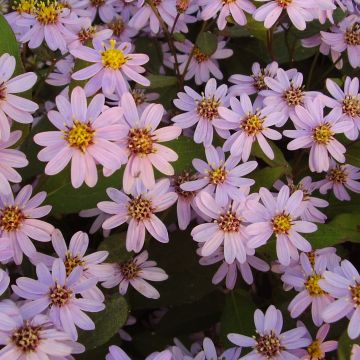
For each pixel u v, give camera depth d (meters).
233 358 0.27
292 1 0.32
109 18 0.36
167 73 0.37
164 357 0.24
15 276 0.29
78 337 0.26
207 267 0.31
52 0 0.35
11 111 0.27
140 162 0.27
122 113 0.27
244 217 0.28
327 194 0.33
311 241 0.29
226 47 0.37
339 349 0.25
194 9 0.35
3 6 0.37
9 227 0.27
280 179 0.33
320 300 0.28
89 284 0.26
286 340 0.27
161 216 0.30
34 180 0.31
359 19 0.35
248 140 0.30
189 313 0.32
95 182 0.26
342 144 0.31
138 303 0.31
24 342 0.24
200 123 0.30
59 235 0.28
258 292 0.33
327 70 0.36
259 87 0.33
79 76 0.29
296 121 0.30
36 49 0.34
